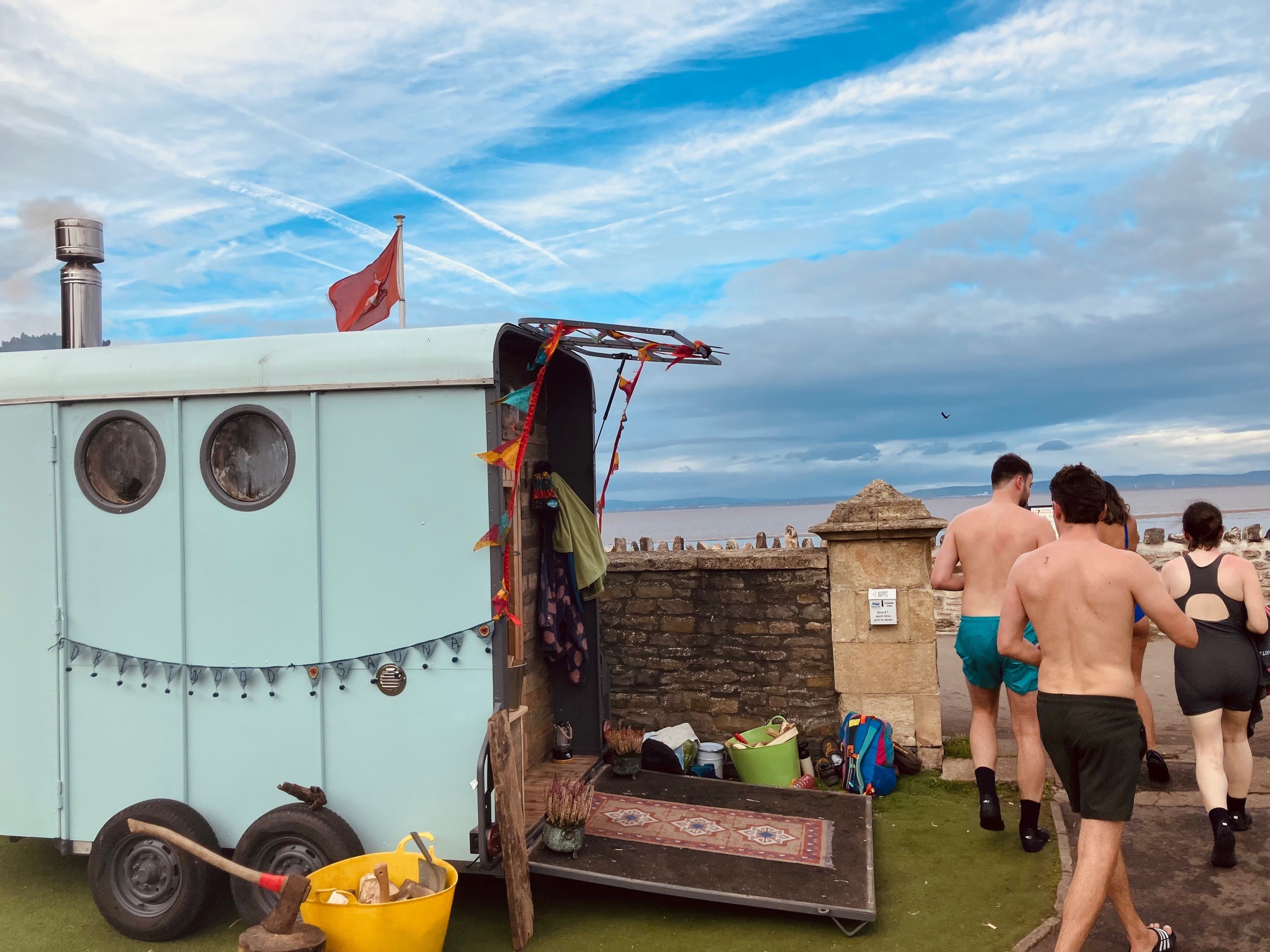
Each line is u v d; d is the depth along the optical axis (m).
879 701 6.52
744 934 4.20
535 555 5.63
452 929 4.34
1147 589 3.35
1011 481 5.20
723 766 6.58
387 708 4.30
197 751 4.48
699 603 6.92
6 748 4.70
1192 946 3.77
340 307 5.99
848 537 6.56
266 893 4.20
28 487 4.70
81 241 6.30
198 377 4.49
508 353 5.31
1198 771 4.56
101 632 4.61
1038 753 4.93
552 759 5.88
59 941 4.33
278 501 4.43
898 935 4.12
